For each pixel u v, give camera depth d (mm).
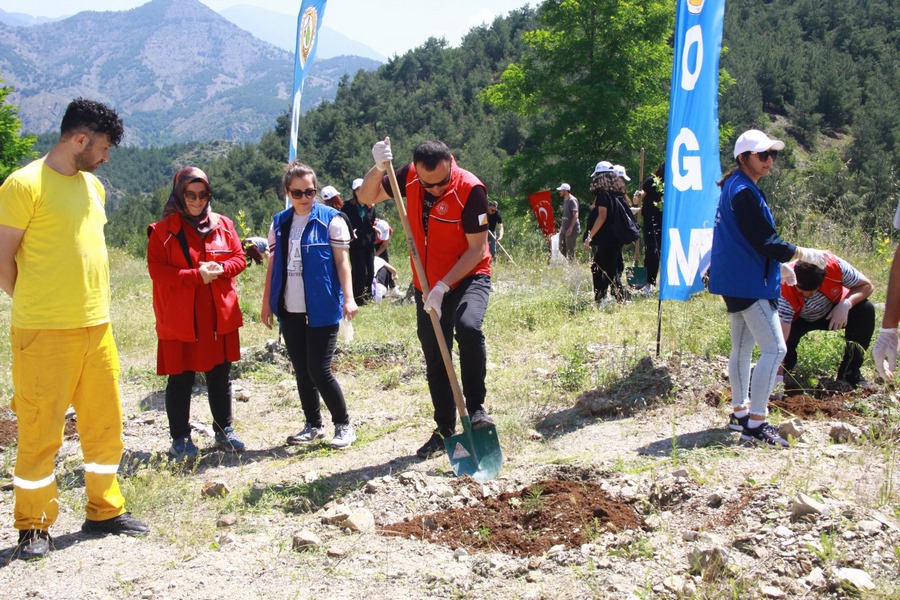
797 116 82125
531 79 34062
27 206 3842
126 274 18438
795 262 5785
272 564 3721
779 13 108688
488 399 6359
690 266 6590
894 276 3334
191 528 4316
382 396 7105
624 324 8227
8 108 43438
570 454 5023
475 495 4418
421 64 134375
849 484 4043
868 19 110688
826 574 3217
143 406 7004
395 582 3490
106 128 3953
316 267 5500
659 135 32344
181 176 5348
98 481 4227
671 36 32812
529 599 3264
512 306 9836
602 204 9383
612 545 3641
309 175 5488
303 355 5719
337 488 4836
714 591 3180
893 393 5523
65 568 3836
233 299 5617
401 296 12242
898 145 60656
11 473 5340
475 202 4883
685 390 5902
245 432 6309
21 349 3961
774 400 5617
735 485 4145
